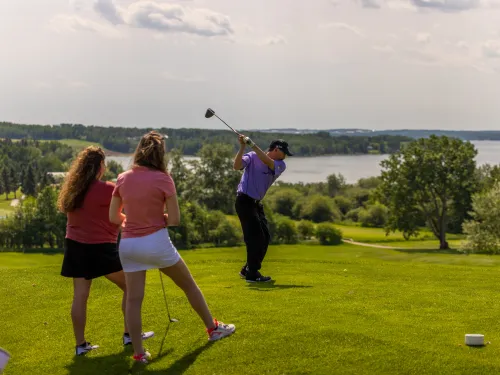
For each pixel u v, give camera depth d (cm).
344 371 618
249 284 1052
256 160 1027
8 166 16338
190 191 9262
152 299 915
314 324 740
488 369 612
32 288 1098
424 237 8262
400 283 1088
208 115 988
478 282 1115
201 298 687
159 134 657
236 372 625
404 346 668
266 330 721
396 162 6253
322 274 1238
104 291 1028
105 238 693
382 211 10106
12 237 6688
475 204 5003
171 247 646
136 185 630
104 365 672
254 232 1057
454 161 6100
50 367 677
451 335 711
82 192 680
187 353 679
